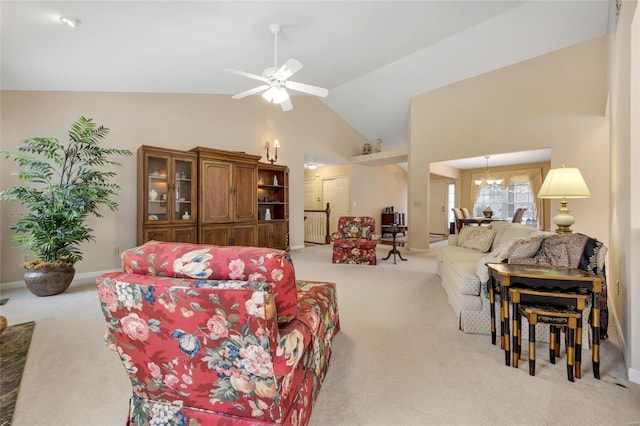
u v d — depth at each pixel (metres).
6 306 2.86
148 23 2.49
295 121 6.62
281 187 6.13
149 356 1.12
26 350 2.00
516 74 4.93
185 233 4.47
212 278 1.05
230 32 2.92
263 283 0.95
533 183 7.55
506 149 5.04
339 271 4.42
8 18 2.18
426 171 6.12
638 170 1.58
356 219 5.26
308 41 3.53
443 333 2.28
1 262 3.51
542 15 3.87
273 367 1.00
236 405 1.10
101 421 1.36
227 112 5.46
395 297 3.18
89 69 3.26
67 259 3.29
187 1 2.29
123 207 4.25
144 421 1.23
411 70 5.45
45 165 3.16
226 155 4.93
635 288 1.60
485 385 1.60
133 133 4.35
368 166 8.45
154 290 1.00
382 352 1.97
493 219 7.17
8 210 3.54
